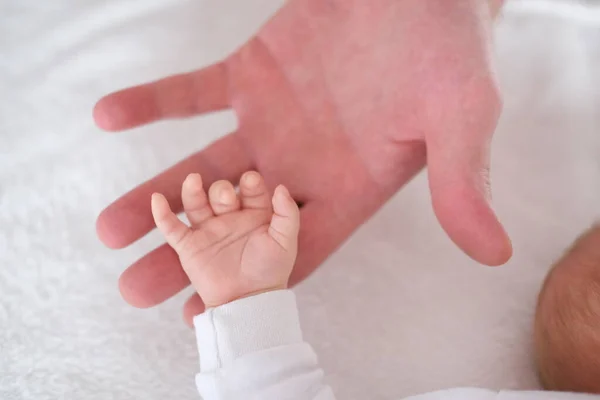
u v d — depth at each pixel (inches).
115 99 19.9
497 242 17.6
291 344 18.1
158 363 19.8
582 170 22.4
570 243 21.4
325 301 20.5
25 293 20.5
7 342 19.9
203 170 19.9
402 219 21.5
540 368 19.6
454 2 19.1
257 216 18.6
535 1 24.3
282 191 18.2
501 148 22.5
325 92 20.2
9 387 19.5
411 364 20.0
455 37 18.8
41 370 19.7
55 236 21.1
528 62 23.7
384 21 19.6
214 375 17.8
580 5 24.3
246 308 18.1
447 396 18.5
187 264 18.5
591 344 18.6
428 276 20.8
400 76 19.2
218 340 18.0
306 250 19.6
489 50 18.9
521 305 20.6
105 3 24.0
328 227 19.7
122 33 23.8
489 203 17.8
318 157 20.0
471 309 20.5
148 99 20.1
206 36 24.0
